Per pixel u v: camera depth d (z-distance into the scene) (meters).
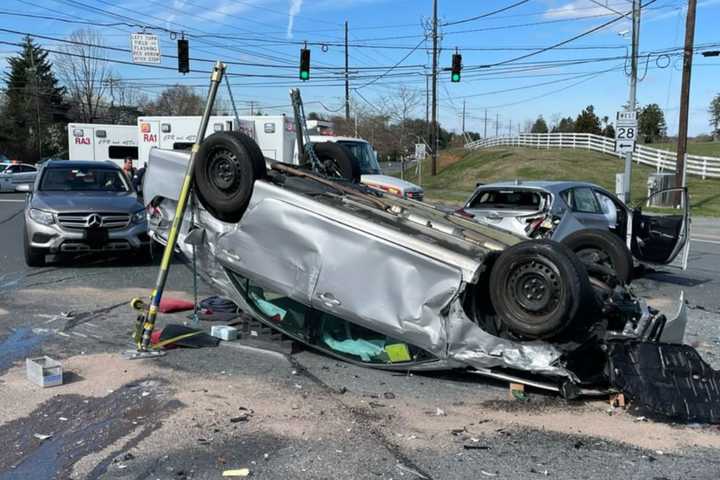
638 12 24.22
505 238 6.07
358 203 5.91
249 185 5.77
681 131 27.05
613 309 5.19
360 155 18.33
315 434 4.34
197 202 6.29
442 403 4.96
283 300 6.26
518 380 5.11
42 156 68.38
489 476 3.83
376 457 4.03
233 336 6.45
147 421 4.48
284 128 19.19
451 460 4.02
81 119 69.62
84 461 3.88
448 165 54.75
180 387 5.14
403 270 5.10
